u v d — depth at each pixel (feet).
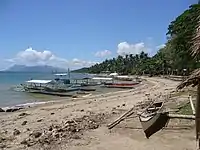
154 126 39.70
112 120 62.54
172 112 59.00
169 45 189.16
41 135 49.39
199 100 22.25
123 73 548.31
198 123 22.95
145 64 469.16
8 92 191.01
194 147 39.91
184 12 141.49
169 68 350.23
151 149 40.70
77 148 42.11
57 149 41.68
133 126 53.98
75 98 139.23
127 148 41.75
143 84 248.73
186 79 22.53
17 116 77.00
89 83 277.03
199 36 19.97
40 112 84.12
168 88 171.01
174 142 42.63
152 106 69.15
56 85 223.92
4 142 45.65
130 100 111.45
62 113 79.56
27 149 41.68
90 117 68.03
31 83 233.14
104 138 47.29
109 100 115.65
